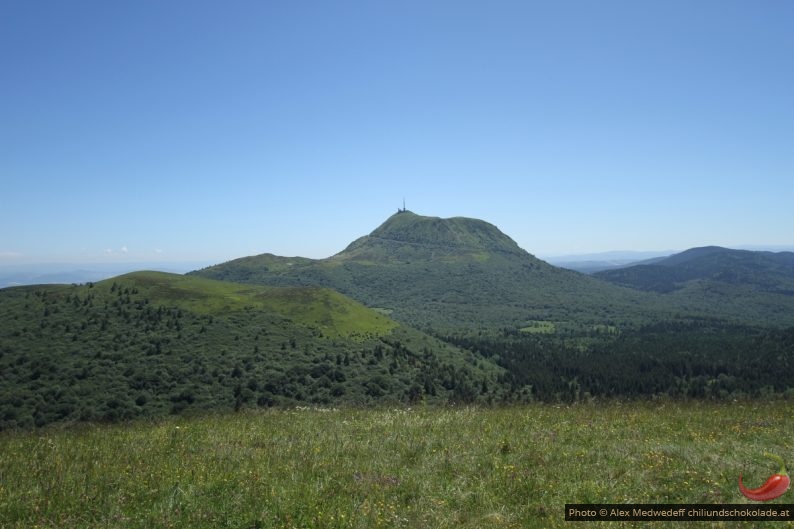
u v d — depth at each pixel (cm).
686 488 947
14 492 909
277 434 1432
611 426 1529
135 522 794
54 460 1148
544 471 1040
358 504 860
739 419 1645
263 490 917
